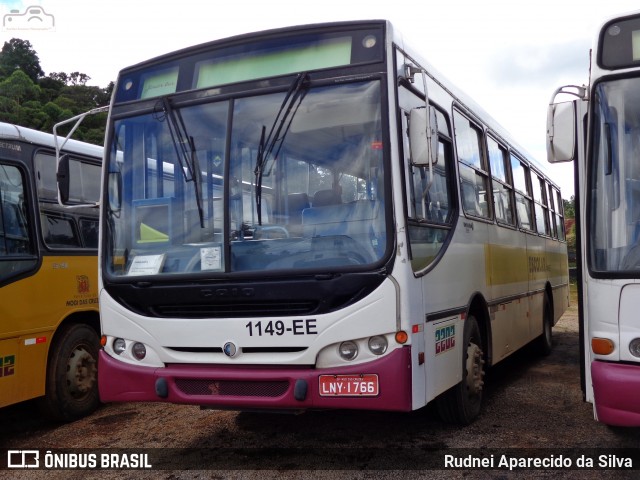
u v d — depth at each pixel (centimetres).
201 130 486
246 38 486
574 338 1209
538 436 533
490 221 671
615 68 437
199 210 474
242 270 451
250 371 438
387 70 445
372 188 434
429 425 570
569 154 441
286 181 454
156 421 634
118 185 511
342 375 418
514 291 757
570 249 2420
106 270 500
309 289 428
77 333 669
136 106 517
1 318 570
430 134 433
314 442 530
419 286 446
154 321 469
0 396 563
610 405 397
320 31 466
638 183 419
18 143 618
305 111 458
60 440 592
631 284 404
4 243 585
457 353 527
